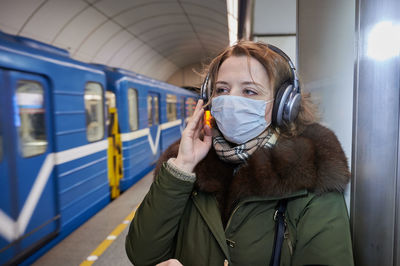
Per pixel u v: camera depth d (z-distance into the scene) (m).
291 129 1.11
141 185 6.54
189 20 12.87
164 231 1.13
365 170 1.09
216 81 1.18
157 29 12.96
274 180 0.99
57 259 3.47
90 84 4.63
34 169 3.33
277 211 1.04
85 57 11.09
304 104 1.20
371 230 1.09
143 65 16.61
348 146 1.37
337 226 0.93
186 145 1.13
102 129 5.08
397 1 0.98
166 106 9.30
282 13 3.54
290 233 1.00
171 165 1.13
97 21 9.71
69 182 3.99
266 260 1.01
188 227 1.15
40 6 7.32
